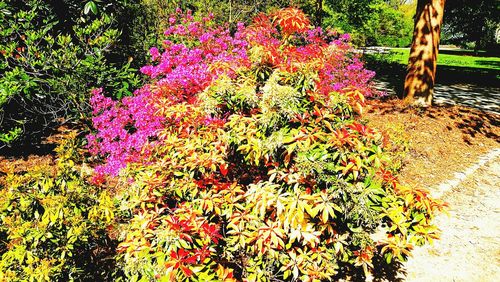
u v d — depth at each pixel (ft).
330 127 7.41
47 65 15.93
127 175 9.14
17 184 7.68
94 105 13.14
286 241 7.91
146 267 6.93
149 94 12.16
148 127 11.51
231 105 8.69
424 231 7.68
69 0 17.99
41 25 17.74
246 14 31.50
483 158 18.78
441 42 114.73
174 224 6.73
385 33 61.05
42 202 7.59
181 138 9.18
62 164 8.46
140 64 20.76
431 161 17.90
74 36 18.95
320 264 7.97
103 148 12.44
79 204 8.16
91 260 8.50
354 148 7.22
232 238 7.64
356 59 22.72
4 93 14.38
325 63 11.98
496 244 12.46
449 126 21.42
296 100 7.54
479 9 60.23
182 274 6.59
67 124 17.74
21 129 15.35
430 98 24.86
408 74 25.13
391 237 7.94
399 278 10.80
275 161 7.77
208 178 8.30
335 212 7.93
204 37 15.35
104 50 16.98
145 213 7.61
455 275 11.03
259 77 9.53
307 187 7.28
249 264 8.01
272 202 6.75
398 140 15.96
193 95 11.97
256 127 7.88
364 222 8.18
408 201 7.70
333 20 46.47
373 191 7.17
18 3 17.15
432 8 23.16
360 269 11.00
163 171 8.42
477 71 50.80
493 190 16.10
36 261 7.00
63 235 7.65
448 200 15.17
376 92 25.50
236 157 8.73
